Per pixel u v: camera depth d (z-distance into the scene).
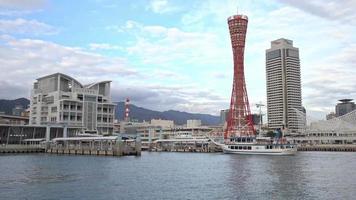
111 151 152.38
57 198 53.91
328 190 61.53
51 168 94.69
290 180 73.62
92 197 54.91
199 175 82.56
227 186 65.75
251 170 94.19
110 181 71.19
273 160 134.38
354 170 93.62
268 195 57.12
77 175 79.94
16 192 58.31
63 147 170.88
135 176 79.50
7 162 114.25
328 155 176.25
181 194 57.75
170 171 90.94
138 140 158.62
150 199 53.81
